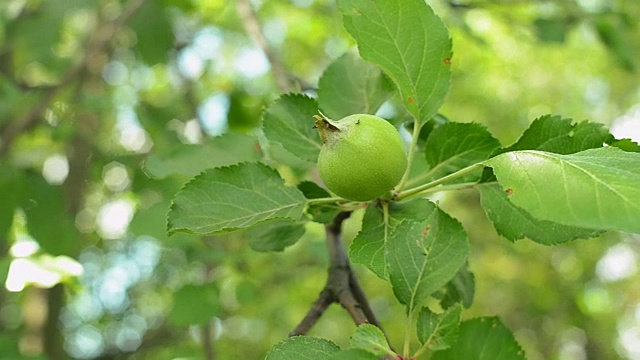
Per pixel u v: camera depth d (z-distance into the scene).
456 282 2.56
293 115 2.42
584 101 14.22
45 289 6.03
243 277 4.72
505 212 2.10
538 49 12.20
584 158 1.57
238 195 2.06
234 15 8.10
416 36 2.14
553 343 15.11
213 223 2.01
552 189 1.52
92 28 6.73
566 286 14.61
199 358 4.34
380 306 12.31
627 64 5.79
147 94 8.59
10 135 5.10
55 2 5.85
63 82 5.44
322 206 2.26
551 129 1.90
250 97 5.32
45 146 6.57
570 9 5.72
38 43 6.16
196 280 4.62
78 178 6.86
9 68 6.95
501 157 1.67
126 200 6.84
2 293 7.83
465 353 1.84
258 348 11.85
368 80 2.50
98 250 11.62
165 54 5.86
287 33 9.55
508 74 12.89
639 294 14.88
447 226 1.91
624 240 14.41
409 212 2.07
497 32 8.86
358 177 1.86
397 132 1.93
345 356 1.61
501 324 1.86
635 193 1.42
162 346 11.17
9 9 6.43
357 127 1.88
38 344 5.84
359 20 2.14
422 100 2.15
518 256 14.13
